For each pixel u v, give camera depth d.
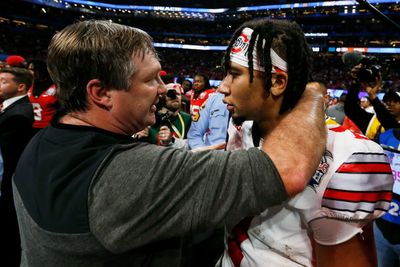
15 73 2.42
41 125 2.74
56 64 0.67
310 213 0.70
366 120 2.31
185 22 36.81
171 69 32.03
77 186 0.60
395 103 2.29
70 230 0.60
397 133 1.77
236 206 0.61
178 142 2.48
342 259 0.71
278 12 31.28
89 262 0.62
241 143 0.98
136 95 0.68
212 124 2.61
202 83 3.92
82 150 0.63
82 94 0.67
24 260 0.72
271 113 0.75
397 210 1.58
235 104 0.74
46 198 0.63
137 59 0.66
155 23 37.41
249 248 0.82
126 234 0.59
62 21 33.34
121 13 36.22
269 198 0.60
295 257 0.77
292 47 0.69
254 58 0.70
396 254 1.66
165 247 0.69
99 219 0.58
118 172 0.60
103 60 0.63
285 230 0.76
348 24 29.45
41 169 0.66
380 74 2.08
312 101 0.76
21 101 2.45
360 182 0.66
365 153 0.68
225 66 0.77
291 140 0.64
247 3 34.47
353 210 0.66
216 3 35.84
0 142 2.24
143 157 0.62
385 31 27.48
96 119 0.69
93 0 34.47
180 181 0.60
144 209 0.59
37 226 0.64
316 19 30.52
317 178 0.68
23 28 31.08
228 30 35.84
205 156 0.63
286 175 0.59
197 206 0.60
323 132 0.68
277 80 0.71
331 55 29.56
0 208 2.27
